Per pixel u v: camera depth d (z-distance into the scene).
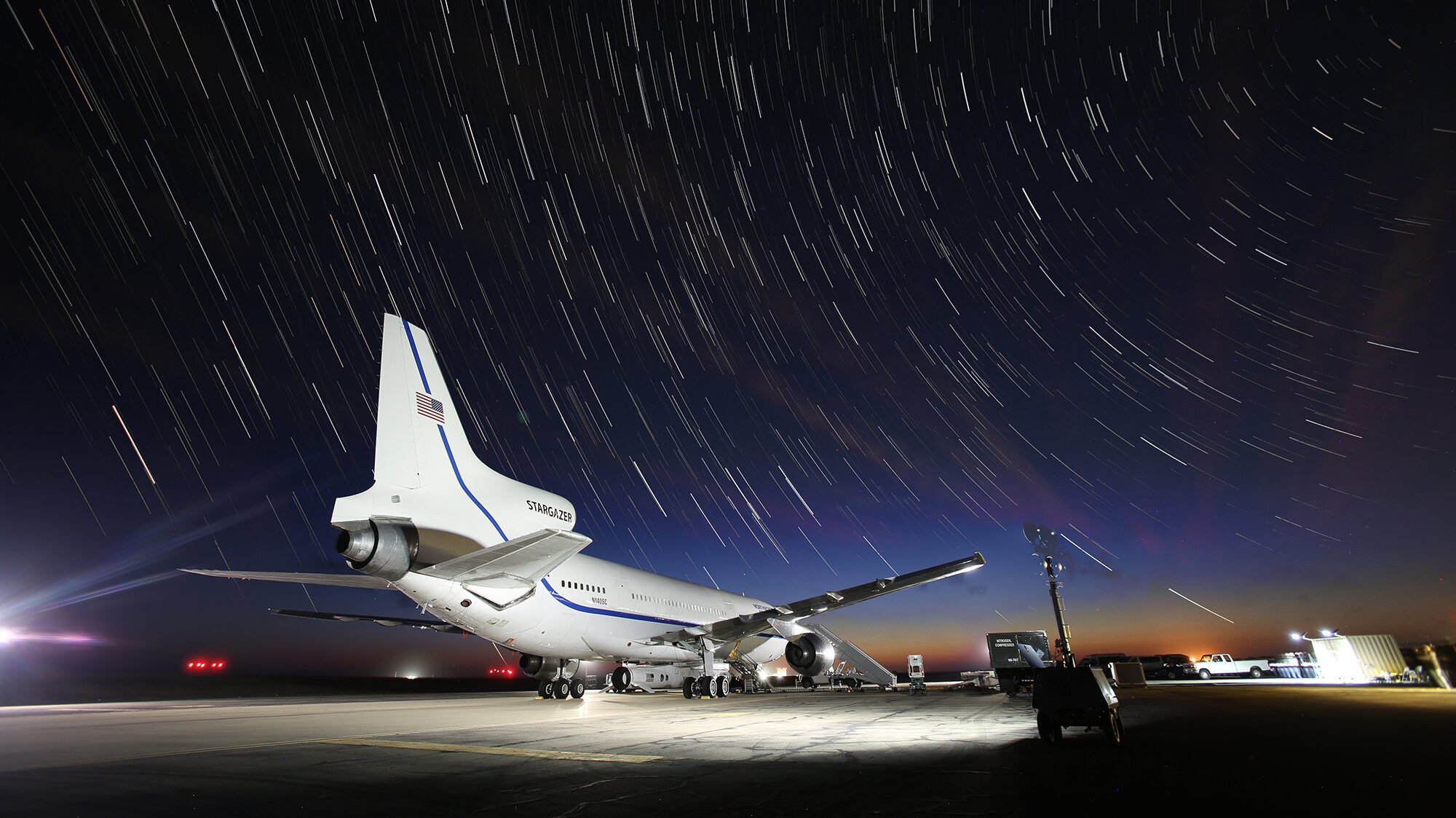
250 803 6.41
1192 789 6.39
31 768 8.49
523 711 18.33
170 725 14.56
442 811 5.99
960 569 20.20
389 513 13.05
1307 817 5.26
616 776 7.67
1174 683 29.17
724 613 27.56
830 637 28.45
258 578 14.45
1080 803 5.91
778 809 5.89
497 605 16.17
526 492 16.02
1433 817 5.23
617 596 20.66
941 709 17.34
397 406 13.71
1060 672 9.89
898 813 5.67
